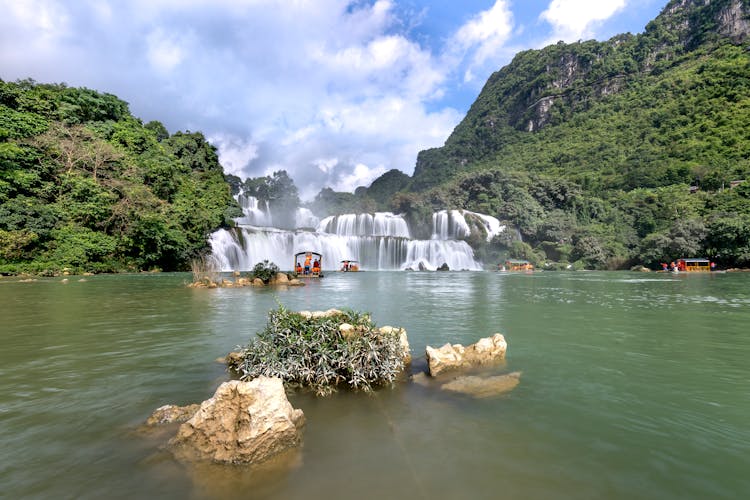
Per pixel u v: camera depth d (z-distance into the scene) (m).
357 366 4.72
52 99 40.44
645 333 7.73
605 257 59.88
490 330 8.06
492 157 168.50
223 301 13.18
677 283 24.48
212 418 3.13
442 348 5.49
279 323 5.27
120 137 44.34
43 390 4.35
